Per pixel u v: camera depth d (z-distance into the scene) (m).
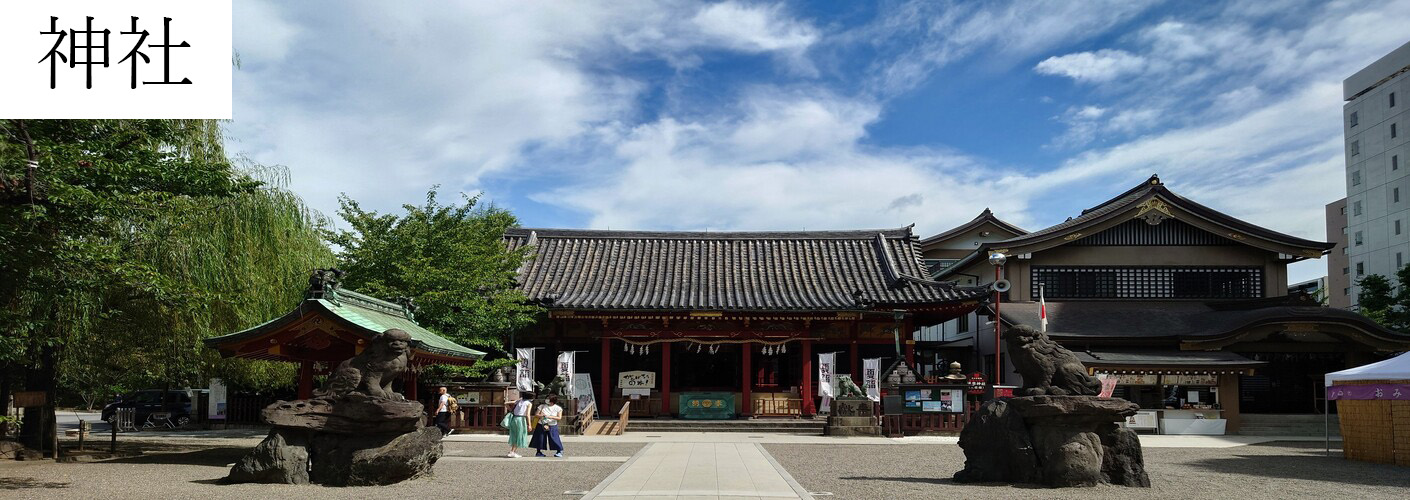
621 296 35.50
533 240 40.19
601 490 14.52
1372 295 42.16
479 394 29.67
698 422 32.19
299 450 15.05
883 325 35.75
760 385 37.00
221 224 21.23
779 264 39.25
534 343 36.25
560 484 15.59
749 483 15.54
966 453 16.31
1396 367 21.00
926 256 53.78
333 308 17.20
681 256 39.78
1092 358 32.84
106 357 22.16
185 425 33.69
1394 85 65.81
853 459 21.08
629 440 27.23
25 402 18.97
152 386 32.44
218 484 14.84
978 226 53.16
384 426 15.09
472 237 30.98
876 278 37.50
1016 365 16.19
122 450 22.02
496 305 30.61
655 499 13.47
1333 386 22.75
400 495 13.87
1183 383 33.06
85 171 13.44
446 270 28.77
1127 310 37.97
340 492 14.07
